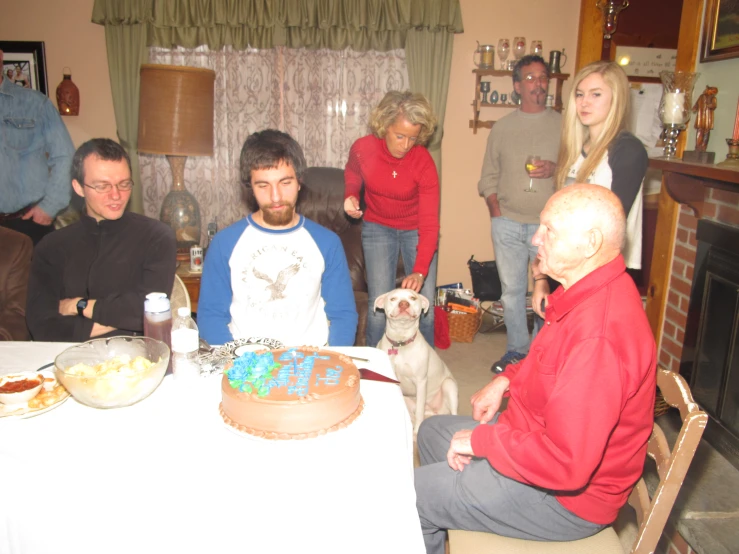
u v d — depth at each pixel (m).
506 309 3.21
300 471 0.96
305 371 1.18
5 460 0.99
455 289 4.07
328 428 1.07
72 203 3.35
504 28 3.96
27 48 3.94
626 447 1.20
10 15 3.92
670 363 2.68
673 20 3.88
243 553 0.86
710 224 2.29
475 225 4.28
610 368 1.06
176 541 0.87
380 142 2.62
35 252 1.73
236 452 1.02
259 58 3.92
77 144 4.09
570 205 1.16
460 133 4.11
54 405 1.16
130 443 1.04
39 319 1.68
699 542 1.74
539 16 3.96
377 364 1.43
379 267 2.88
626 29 3.88
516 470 1.14
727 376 2.14
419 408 2.43
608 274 1.15
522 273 3.14
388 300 2.33
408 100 2.42
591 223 1.14
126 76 3.88
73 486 0.92
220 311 1.69
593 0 3.81
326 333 1.75
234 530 0.86
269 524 0.87
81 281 1.75
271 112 3.99
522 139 2.99
